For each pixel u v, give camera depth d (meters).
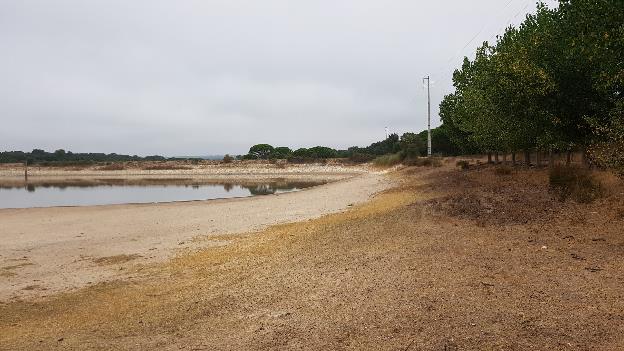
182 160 93.00
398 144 64.88
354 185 31.28
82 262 11.08
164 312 6.46
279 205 21.50
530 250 7.36
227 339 5.01
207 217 18.38
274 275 7.68
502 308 4.98
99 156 119.31
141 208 21.98
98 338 5.57
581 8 9.62
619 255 6.67
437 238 8.76
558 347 4.04
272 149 94.50
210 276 8.48
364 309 5.41
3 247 13.13
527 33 16.77
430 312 5.06
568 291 5.34
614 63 9.66
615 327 4.32
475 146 30.27
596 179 12.55
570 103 14.25
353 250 8.73
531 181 15.42
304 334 4.89
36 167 90.00
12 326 6.55
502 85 16.12
